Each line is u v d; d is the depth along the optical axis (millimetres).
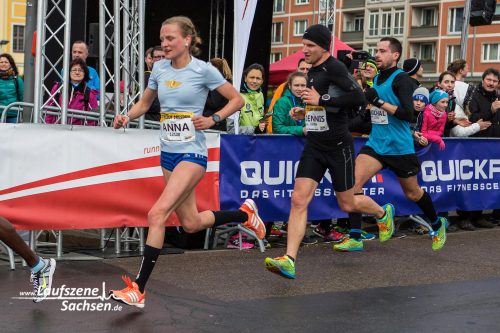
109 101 10828
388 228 9562
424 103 11133
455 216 13859
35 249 9195
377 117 9477
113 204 9211
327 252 10188
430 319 6809
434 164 12055
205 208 9961
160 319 6570
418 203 9695
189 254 9820
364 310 7098
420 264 9453
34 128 8711
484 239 11547
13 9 60781
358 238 10055
